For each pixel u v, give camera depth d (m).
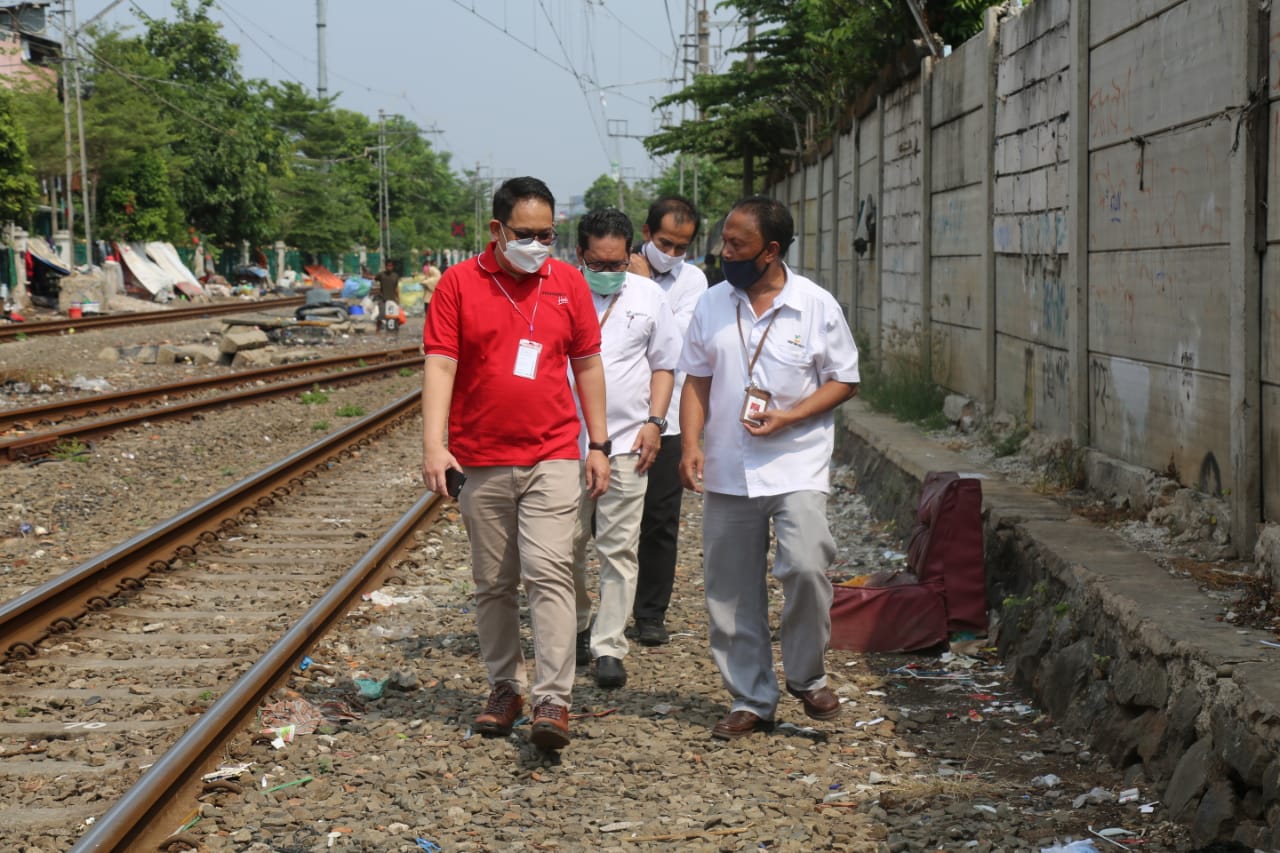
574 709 5.49
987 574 6.84
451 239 129.75
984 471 8.41
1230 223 5.51
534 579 4.86
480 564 5.03
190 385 17.98
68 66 47.69
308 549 8.45
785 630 5.15
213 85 66.62
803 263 24.50
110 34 58.16
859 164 16.59
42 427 13.87
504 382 4.83
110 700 5.43
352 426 13.78
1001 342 9.75
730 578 5.14
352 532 8.95
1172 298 6.29
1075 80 7.61
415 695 5.62
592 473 5.02
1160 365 6.47
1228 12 5.50
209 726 4.68
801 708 5.52
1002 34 9.59
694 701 5.59
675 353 5.92
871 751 4.97
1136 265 6.79
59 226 51.31
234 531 8.96
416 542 8.66
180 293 52.78
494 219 4.80
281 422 15.06
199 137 62.28
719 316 5.08
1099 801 4.38
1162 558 5.66
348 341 29.58
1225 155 5.58
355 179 99.75
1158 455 6.54
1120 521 6.49
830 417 5.12
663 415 5.72
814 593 4.99
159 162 55.00
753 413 4.89
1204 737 4.14
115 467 11.62
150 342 26.27
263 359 23.22
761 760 4.86
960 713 5.47
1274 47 5.08
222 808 4.28
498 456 4.88
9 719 5.21
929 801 4.39
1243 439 5.37
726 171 42.69
